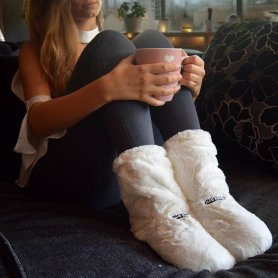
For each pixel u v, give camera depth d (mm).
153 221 770
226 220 759
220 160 1266
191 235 724
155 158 810
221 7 3578
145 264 701
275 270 671
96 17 1294
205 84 1344
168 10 3738
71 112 875
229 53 1306
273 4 3424
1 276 669
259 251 738
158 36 1052
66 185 992
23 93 1096
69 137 934
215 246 720
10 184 1180
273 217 880
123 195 822
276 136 1086
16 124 1277
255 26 1306
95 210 958
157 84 863
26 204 973
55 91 1061
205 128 1331
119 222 901
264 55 1177
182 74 954
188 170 832
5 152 1296
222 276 665
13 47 1970
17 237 775
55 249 733
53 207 945
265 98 1129
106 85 838
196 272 691
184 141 862
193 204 810
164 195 779
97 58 900
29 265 683
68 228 815
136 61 896
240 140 1200
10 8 3975
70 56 1084
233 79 1241
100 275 662
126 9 3498
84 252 724
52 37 1068
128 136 833
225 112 1240
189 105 948
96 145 924
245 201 953
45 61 1057
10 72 1248
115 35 937
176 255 709
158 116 943
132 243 776
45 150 977
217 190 813
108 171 961
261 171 1157
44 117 918
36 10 1100
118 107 847
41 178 1026
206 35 3328
